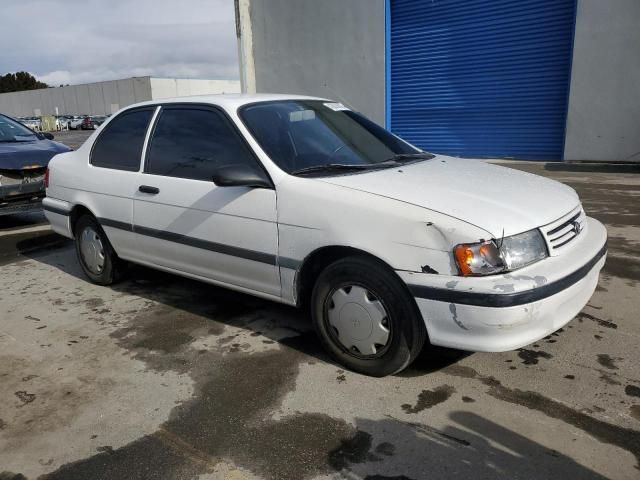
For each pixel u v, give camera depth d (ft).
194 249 12.50
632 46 34.94
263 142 11.41
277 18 50.70
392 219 9.28
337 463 7.97
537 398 9.34
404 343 9.64
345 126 13.12
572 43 37.04
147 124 13.96
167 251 13.25
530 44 39.34
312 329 12.50
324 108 13.51
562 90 38.75
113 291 15.64
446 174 11.14
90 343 12.28
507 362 10.58
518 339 8.73
